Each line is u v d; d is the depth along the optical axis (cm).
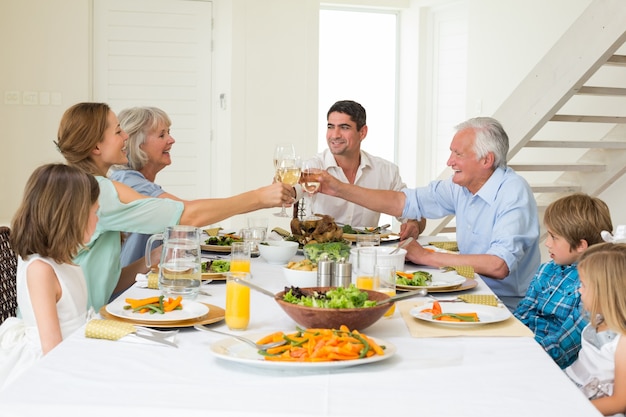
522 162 629
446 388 138
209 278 238
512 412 126
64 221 200
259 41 641
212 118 659
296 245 274
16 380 139
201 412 125
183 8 645
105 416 126
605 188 514
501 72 624
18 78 609
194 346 165
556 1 567
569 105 579
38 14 609
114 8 633
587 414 125
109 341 167
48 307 196
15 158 613
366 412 125
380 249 249
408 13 721
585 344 190
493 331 179
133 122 311
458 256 268
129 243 304
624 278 173
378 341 163
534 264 297
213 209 272
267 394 133
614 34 430
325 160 394
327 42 725
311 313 167
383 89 741
